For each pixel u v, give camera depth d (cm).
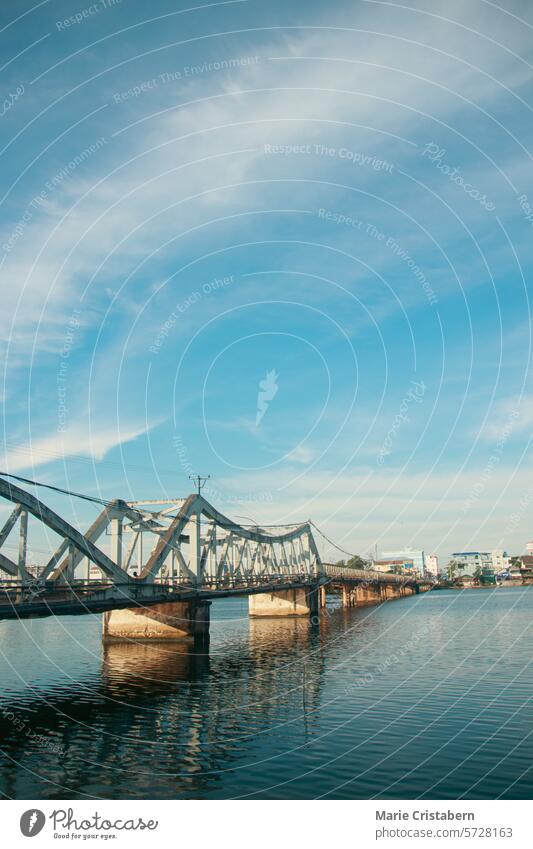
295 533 12250
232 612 13725
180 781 2200
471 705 3120
